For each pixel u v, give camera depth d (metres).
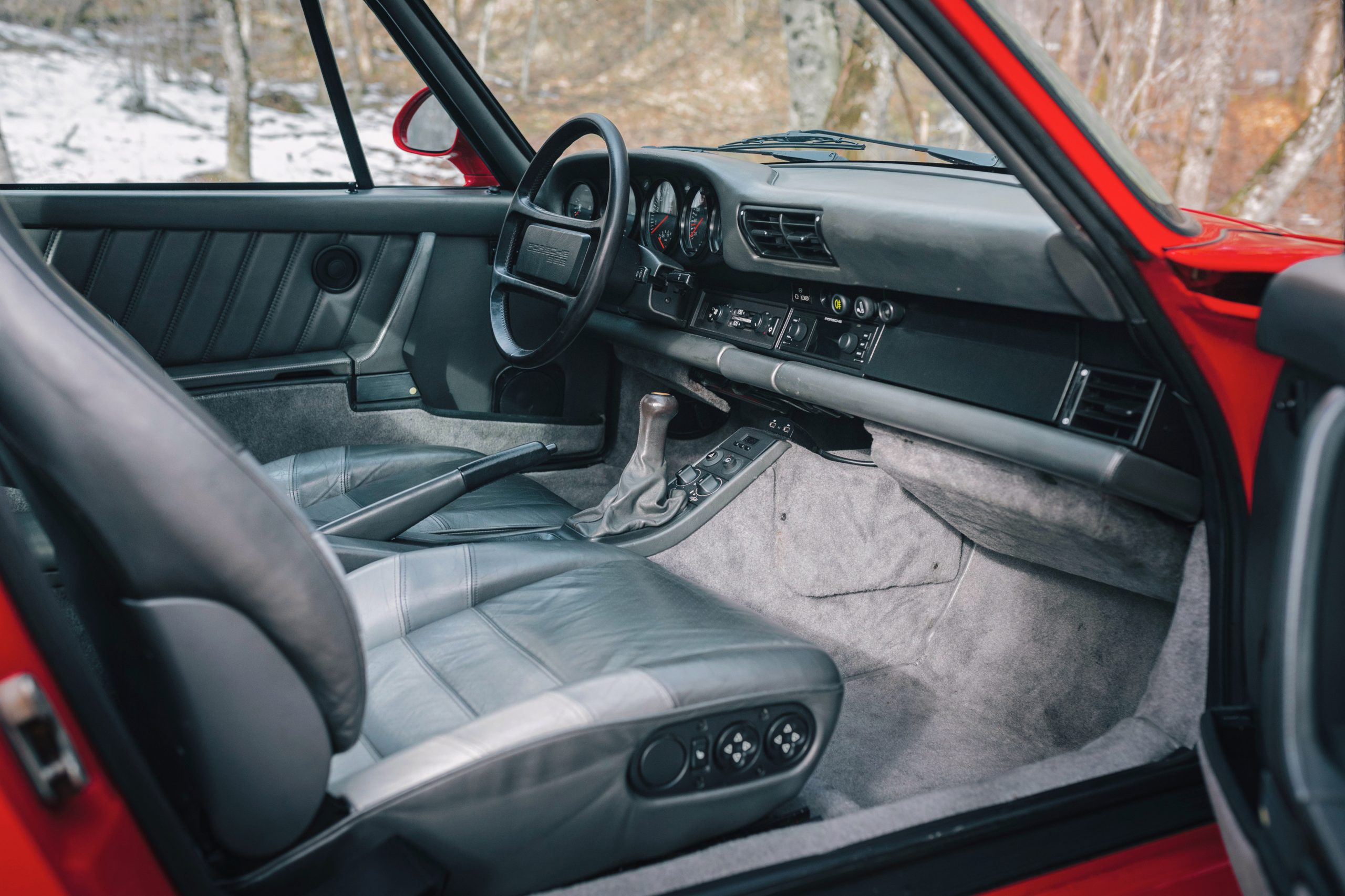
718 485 2.18
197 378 2.26
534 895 1.01
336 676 0.85
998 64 0.98
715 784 1.10
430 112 2.52
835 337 1.92
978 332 1.62
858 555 2.11
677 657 1.16
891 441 1.86
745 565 2.19
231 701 0.80
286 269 2.32
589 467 2.79
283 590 0.79
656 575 1.50
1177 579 1.53
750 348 2.12
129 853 0.66
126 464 0.73
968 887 0.95
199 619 0.77
